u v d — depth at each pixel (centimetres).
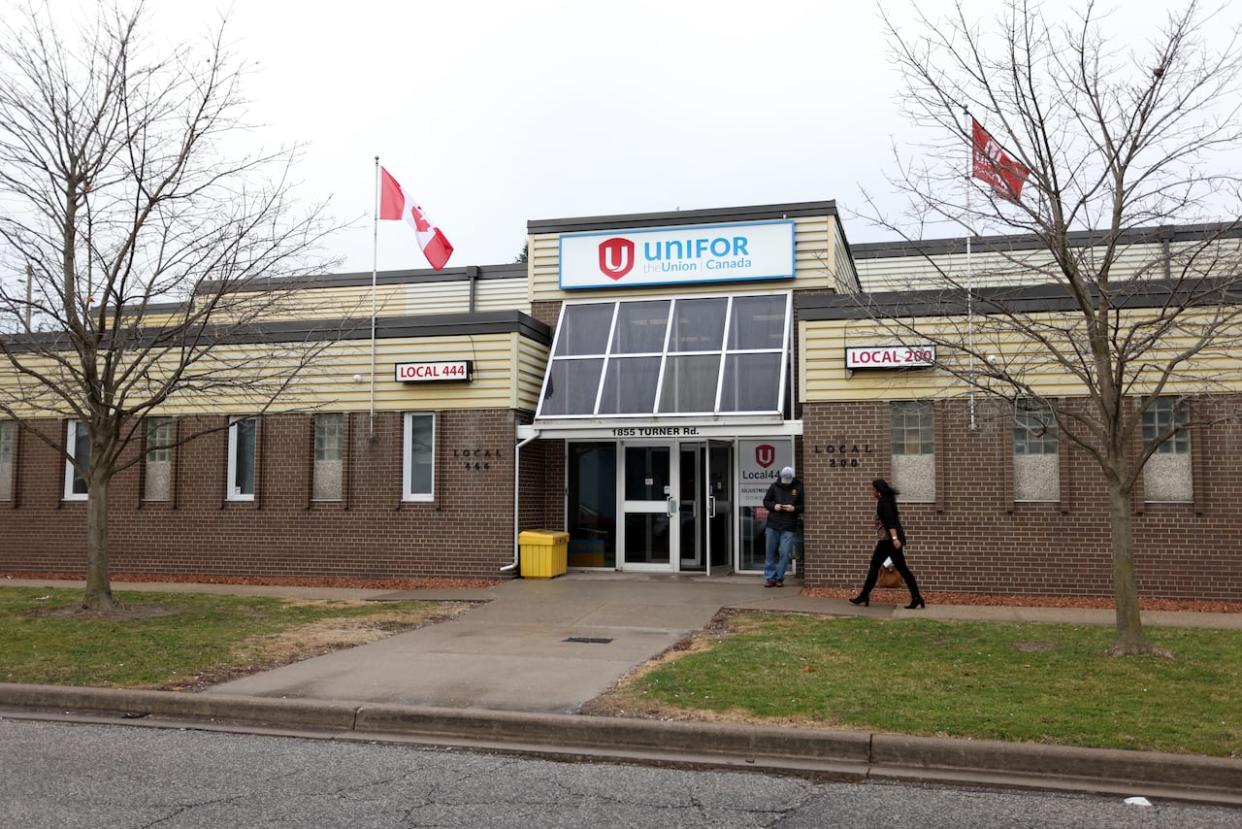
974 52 1076
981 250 1869
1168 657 942
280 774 667
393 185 1816
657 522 1723
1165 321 1112
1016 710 761
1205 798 616
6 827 554
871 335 1427
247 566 1745
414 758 712
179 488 1789
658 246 1780
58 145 1282
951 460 1449
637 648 1052
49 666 958
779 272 1722
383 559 1691
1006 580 1423
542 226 1842
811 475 1497
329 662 985
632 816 581
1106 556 1394
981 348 1411
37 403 1827
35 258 1296
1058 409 1147
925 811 592
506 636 1130
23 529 1864
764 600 1386
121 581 1723
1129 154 990
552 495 1770
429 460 1709
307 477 1733
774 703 793
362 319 1745
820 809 595
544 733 759
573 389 1684
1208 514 1358
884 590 1460
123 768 680
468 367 1666
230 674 934
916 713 756
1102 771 655
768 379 1600
